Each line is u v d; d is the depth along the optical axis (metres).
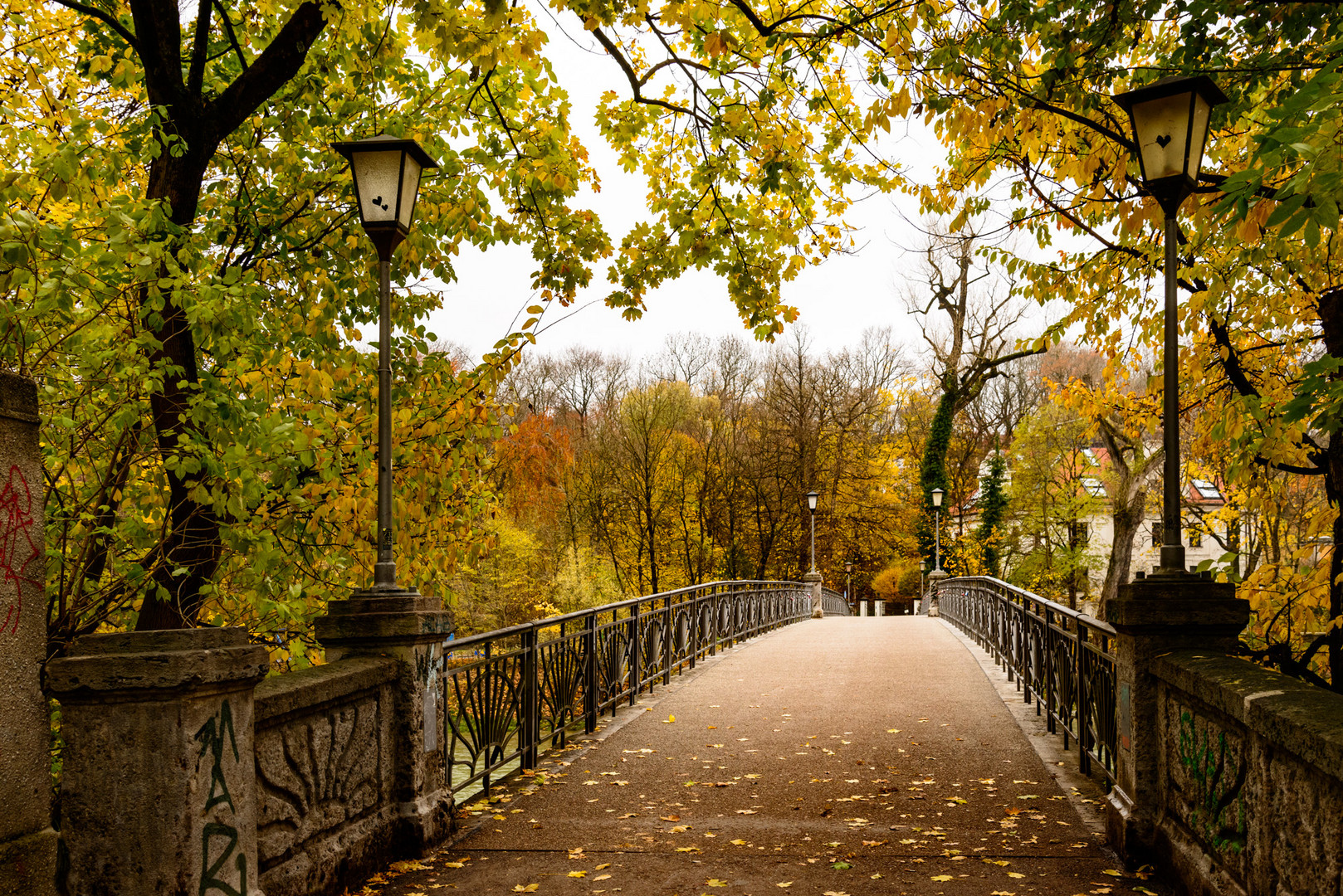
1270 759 3.22
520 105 7.84
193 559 5.96
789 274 8.19
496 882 4.54
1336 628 5.86
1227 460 7.68
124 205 4.77
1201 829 3.96
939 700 9.78
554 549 35.34
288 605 5.90
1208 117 4.77
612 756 7.42
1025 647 9.79
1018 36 5.14
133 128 5.71
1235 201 3.12
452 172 7.47
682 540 39.06
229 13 7.71
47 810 2.57
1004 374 33.91
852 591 51.94
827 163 7.29
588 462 38.09
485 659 6.10
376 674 4.70
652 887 4.45
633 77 6.98
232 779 3.22
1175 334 4.78
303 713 4.00
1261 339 7.17
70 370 4.95
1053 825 5.34
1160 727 4.55
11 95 6.59
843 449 40.94
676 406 39.31
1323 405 3.91
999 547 38.03
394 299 8.22
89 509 5.45
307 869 3.92
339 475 6.00
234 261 7.88
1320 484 7.80
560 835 5.34
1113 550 20.91
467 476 7.27
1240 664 3.95
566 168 7.71
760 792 6.21
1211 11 4.80
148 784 2.93
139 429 5.31
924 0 5.15
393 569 5.18
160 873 2.91
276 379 5.82
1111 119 5.68
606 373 53.72
